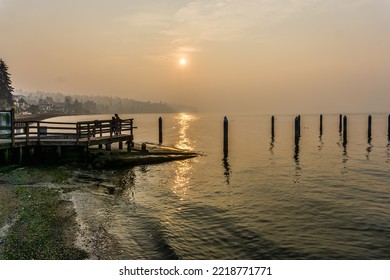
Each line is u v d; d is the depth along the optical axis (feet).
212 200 55.31
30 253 30.94
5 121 67.41
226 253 34.60
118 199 52.95
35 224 37.81
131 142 94.79
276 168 86.69
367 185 66.28
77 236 35.94
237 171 82.12
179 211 48.75
